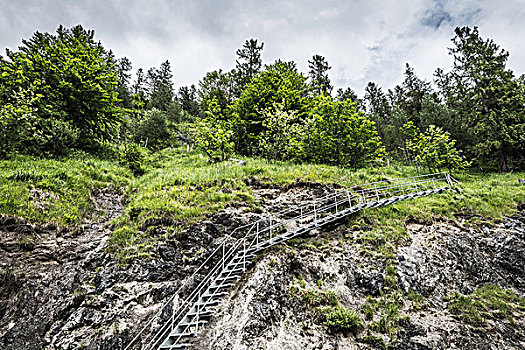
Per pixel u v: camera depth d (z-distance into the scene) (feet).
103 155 62.75
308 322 28.43
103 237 33.42
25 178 35.86
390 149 102.27
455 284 31.22
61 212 33.58
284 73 87.30
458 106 83.71
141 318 26.50
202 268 32.27
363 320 28.32
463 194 47.37
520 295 30.01
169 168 62.95
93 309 25.72
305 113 78.43
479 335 26.11
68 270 27.76
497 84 76.02
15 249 26.58
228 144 68.69
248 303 28.63
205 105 102.01
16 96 46.14
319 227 39.40
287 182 48.52
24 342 21.90
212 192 43.19
